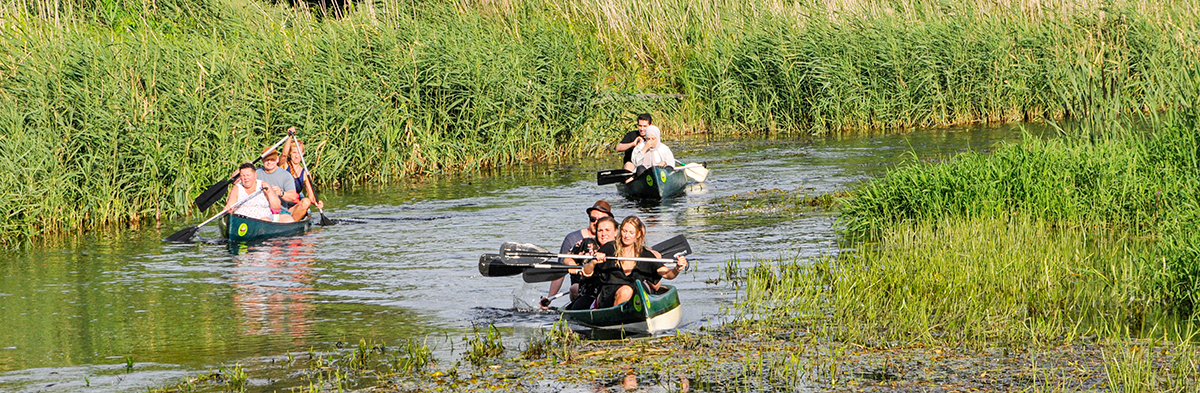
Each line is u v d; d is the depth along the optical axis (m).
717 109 44.28
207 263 19.77
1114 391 10.97
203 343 13.91
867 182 27.61
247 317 15.38
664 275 15.73
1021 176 20.77
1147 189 19.91
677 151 37.94
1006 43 43.97
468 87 34.56
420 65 34.03
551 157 37.09
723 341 13.45
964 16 44.84
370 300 16.36
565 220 24.06
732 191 28.03
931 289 15.28
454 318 15.10
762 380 11.71
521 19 42.44
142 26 33.09
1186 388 11.05
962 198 20.81
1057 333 13.20
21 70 26.38
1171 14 41.91
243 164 23.39
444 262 19.36
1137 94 38.22
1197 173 19.67
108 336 14.41
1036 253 17.11
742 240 20.77
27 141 24.12
